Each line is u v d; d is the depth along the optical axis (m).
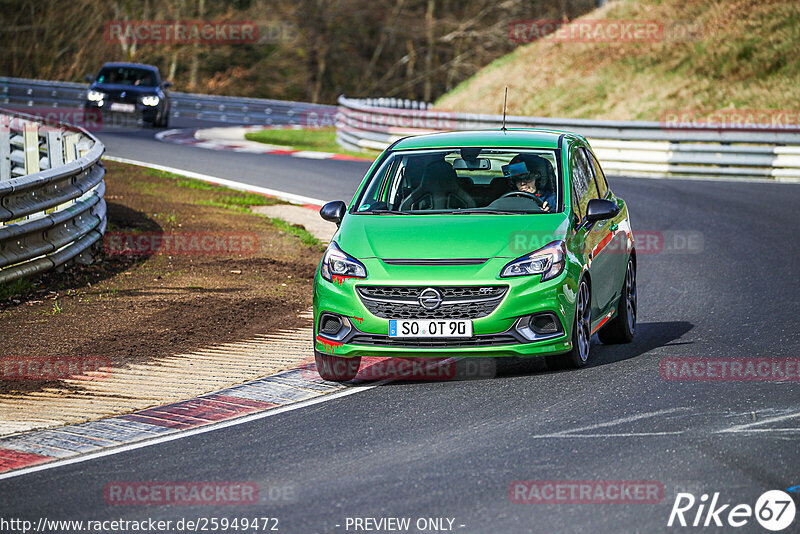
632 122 93.12
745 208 69.56
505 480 20.48
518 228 29.08
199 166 88.25
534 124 98.25
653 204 71.62
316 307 29.08
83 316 37.94
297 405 27.12
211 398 28.00
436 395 27.47
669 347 33.12
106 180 75.31
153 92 124.00
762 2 130.25
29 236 42.03
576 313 28.98
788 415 24.64
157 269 47.03
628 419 24.58
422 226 29.52
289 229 59.09
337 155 103.75
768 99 116.19
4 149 64.56
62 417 26.44
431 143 33.47
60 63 196.75
